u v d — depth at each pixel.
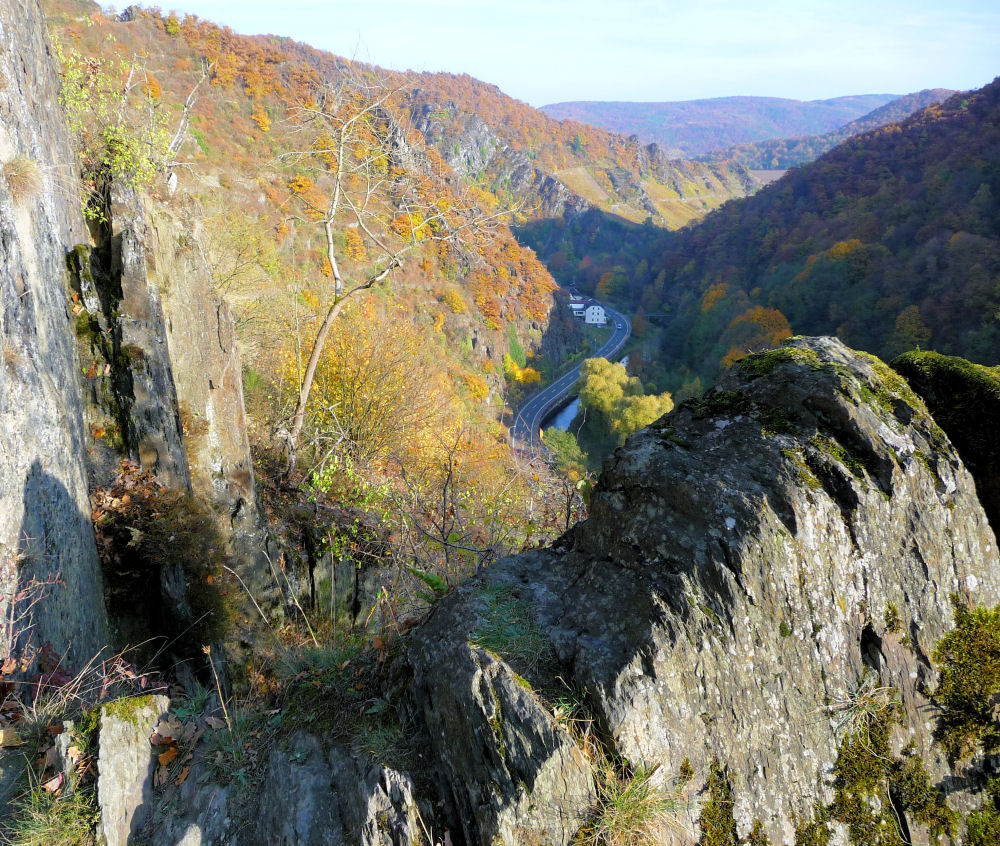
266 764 2.73
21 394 4.15
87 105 7.21
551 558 3.01
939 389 2.82
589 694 2.17
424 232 11.05
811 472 2.41
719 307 78.06
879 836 2.11
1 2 4.84
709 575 2.28
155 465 6.12
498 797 2.05
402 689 2.71
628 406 51.22
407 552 5.64
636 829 1.94
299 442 10.22
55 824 2.45
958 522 2.45
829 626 2.26
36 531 4.09
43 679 3.64
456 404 16.69
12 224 4.37
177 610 5.54
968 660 2.30
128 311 6.18
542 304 79.19
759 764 2.12
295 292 15.84
